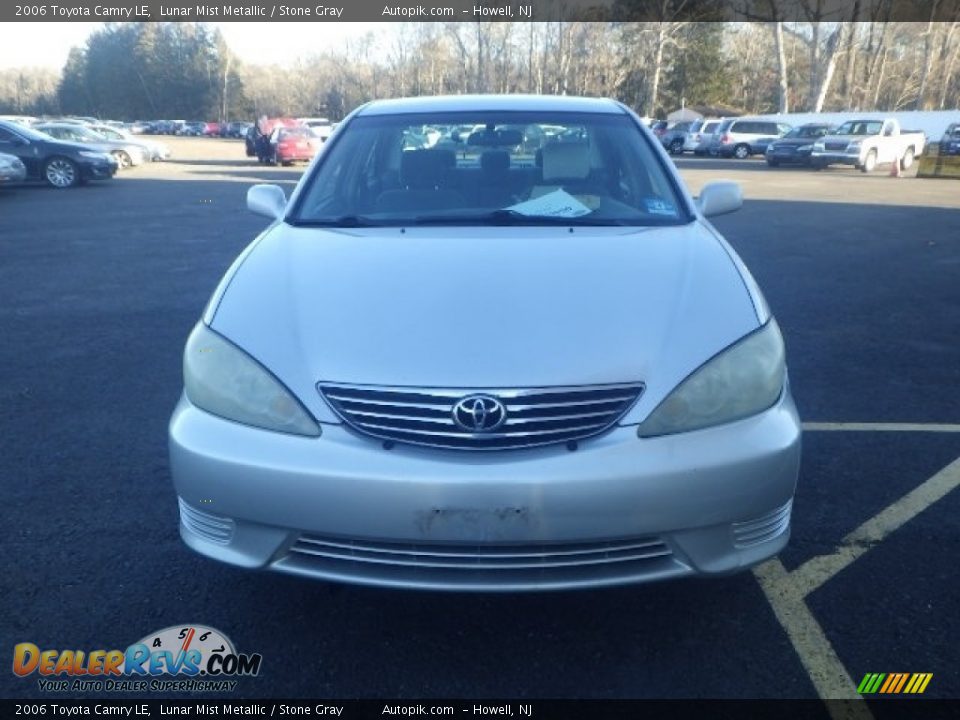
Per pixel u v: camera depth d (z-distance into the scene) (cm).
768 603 268
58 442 402
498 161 371
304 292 264
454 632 254
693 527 226
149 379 501
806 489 349
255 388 237
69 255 940
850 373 513
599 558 226
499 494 217
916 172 2567
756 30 6706
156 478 362
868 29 5291
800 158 2816
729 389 235
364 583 228
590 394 227
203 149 4262
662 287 262
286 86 10262
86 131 2442
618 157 371
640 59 5672
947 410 446
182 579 283
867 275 833
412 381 226
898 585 278
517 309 248
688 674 236
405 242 303
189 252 963
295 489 223
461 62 6391
